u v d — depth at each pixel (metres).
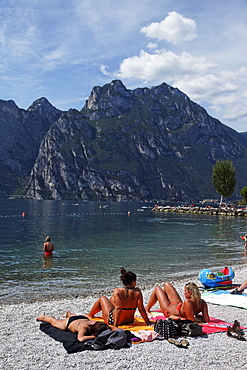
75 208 147.88
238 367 6.55
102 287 16.06
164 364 6.57
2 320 9.77
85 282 17.12
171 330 7.99
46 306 11.67
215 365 6.60
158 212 117.88
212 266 21.98
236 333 8.30
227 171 107.50
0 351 7.20
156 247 31.55
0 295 14.53
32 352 7.12
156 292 9.61
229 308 11.21
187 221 71.62
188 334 8.05
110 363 6.55
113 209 142.75
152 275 19.06
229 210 97.62
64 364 6.51
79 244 33.75
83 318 8.38
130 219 78.25
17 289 15.62
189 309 8.65
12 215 91.69
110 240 37.38
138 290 8.62
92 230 50.41
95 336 7.63
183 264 22.67
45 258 24.91
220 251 29.17
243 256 26.45
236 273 18.53
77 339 7.65
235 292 12.96
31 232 46.97
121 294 8.46
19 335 8.28
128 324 8.62
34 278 18.02
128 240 37.31
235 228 54.28
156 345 7.54
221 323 9.22
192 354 7.08
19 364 6.52
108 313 8.60
